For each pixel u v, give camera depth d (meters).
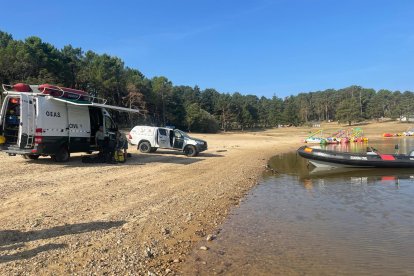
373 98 175.38
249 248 7.56
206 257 6.98
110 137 19.98
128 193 11.97
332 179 17.86
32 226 7.95
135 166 18.67
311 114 184.75
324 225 9.39
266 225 9.34
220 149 35.56
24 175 14.21
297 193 13.95
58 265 6.05
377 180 17.52
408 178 18.16
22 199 10.34
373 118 159.88
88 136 18.95
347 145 49.81
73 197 10.91
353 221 9.80
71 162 18.44
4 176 13.77
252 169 20.92
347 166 22.19
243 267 6.55
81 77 75.19
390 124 130.75
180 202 11.27
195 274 6.17
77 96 18.33
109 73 79.94
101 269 6.01
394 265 6.75
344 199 12.79
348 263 6.82
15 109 16.28
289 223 9.56
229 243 7.86
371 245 7.83
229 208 11.16
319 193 13.96
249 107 138.38
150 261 6.59
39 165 16.88
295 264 6.73
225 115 116.00
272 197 13.11
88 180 13.85
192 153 26.14
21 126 15.91
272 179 17.75
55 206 9.75
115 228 8.17
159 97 95.50
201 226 9.01
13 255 6.36
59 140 17.50
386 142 56.12
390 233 8.71
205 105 124.12
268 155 32.22
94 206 10.00
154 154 25.62
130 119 80.88
